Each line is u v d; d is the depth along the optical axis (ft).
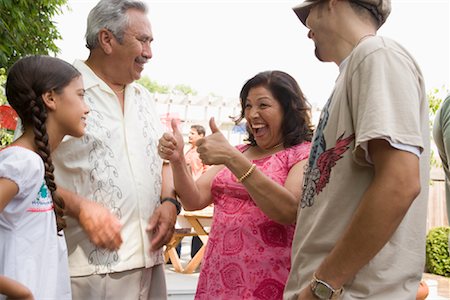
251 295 6.77
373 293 4.53
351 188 4.66
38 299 5.58
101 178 7.04
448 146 6.34
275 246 6.81
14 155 5.47
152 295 7.84
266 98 7.21
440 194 29.35
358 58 4.61
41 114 5.93
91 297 6.94
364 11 5.08
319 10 5.25
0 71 16.01
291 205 6.48
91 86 7.28
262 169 7.13
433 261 22.68
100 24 7.27
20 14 18.89
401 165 4.24
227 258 7.00
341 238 4.45
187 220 20.03
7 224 5.48
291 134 7.26
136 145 7.50
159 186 7.84
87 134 7.01
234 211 7.11
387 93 4.36
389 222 4.25
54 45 23.12
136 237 7.29
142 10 7.48
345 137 4.69
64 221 6.15
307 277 4.86
